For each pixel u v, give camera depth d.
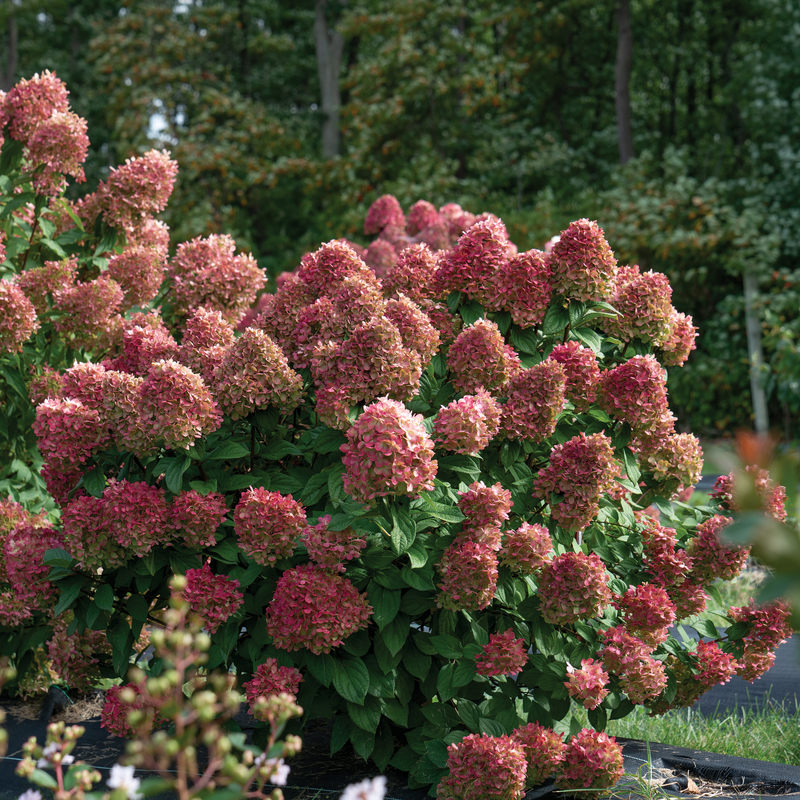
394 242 6.37
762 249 13.04
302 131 19.72
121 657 2.92
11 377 3.81
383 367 2.57
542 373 2.72
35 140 4.00
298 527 2.58
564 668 2.76
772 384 12.84
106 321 3.94
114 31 19.14
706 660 3.13
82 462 2.91
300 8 22.48
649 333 3.15
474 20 18.53
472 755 2.48
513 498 2.85
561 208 15.98
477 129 18.31
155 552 2.83
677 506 3.33
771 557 0.80
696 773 2.89
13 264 4.35
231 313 3.71
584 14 19.20
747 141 18.56
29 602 3.22
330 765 2.96
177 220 17.78
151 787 1.40
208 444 2.85
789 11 15.44
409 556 2.48
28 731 3.34
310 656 2.65
